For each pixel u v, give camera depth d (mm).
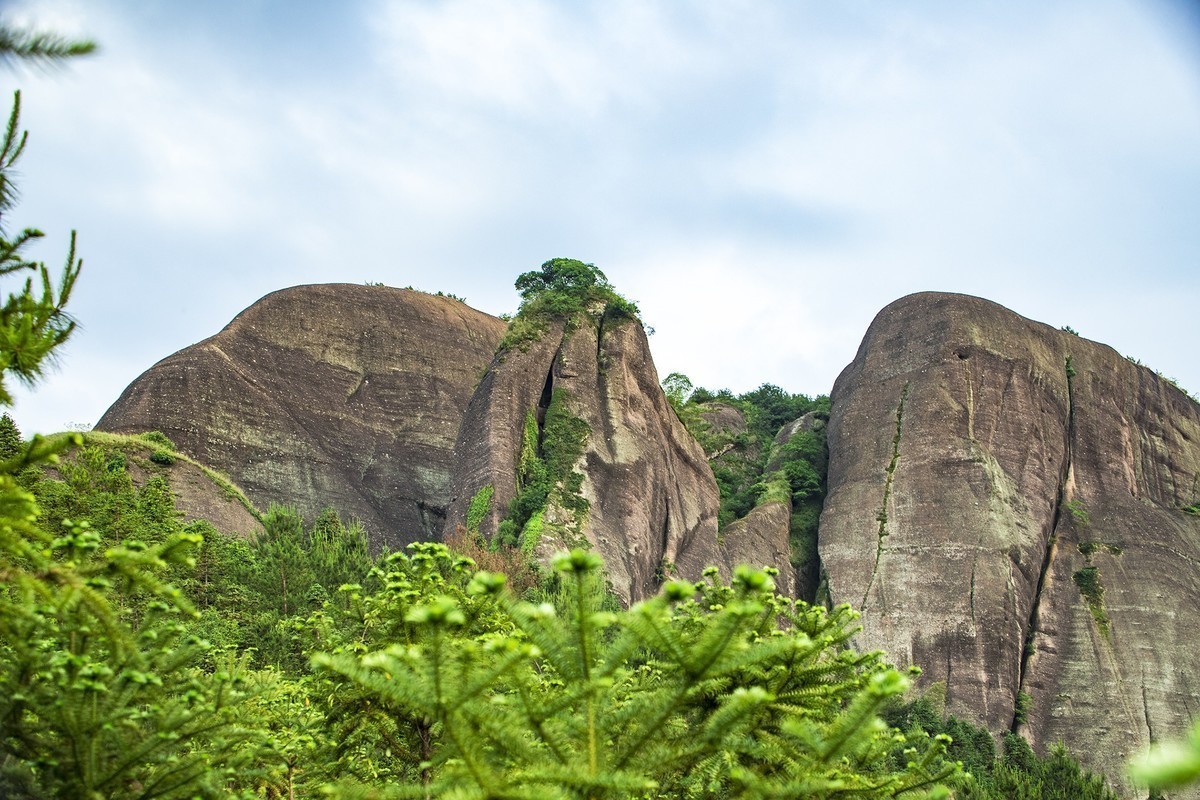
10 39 6805
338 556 47375
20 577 7336
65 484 34375
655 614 6359
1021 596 76000
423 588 11336
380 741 12203
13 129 8852
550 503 62250
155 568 8258
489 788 5906
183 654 9281
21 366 8594
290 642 28297
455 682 6230
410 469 82750
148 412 71500
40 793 7953
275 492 73625
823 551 82125
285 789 11812
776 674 8945
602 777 6027
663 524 70312
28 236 9016
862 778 9102
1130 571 80750
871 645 75188
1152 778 2477
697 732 7141
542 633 6422
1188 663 74812
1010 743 66812
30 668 8195
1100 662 74750
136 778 8586
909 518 80562
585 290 77000
